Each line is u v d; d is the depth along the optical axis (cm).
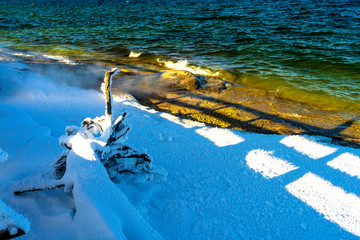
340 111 657
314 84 843
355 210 263
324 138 484
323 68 1048
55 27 2136
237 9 3198
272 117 613
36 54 1203
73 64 1029
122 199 191
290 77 913
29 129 330
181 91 769
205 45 1473
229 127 560
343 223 245
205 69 1020
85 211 174
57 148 294
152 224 220
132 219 185
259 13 2788
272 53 1289
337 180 311
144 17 2689
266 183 295
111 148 258
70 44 1509
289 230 232
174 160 336
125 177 273
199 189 275
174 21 2391
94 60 1150
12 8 3750
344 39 1559
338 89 801
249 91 789
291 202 267
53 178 234
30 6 4116
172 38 1680
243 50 1346
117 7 3812
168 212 237
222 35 1744
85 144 219
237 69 1023
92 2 4866
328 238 227
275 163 340
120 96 702
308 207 261
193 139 411
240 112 636
